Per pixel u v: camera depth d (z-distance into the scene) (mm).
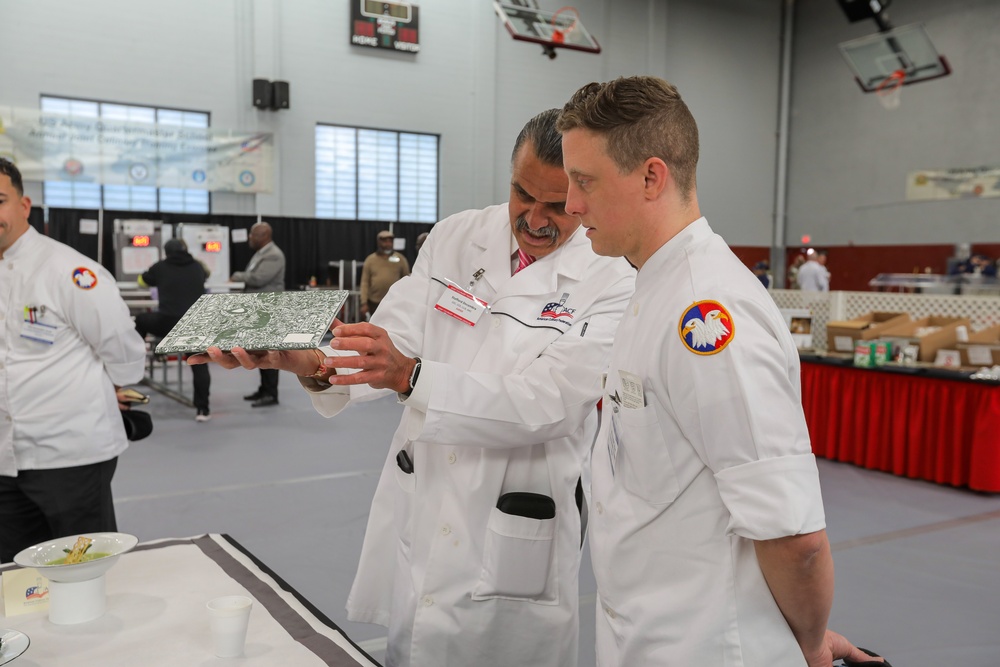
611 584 1021
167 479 4199
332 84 10609
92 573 1153
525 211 1355
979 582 3021
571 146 975
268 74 10180
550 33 8344
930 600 2855
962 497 4238
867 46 10266
